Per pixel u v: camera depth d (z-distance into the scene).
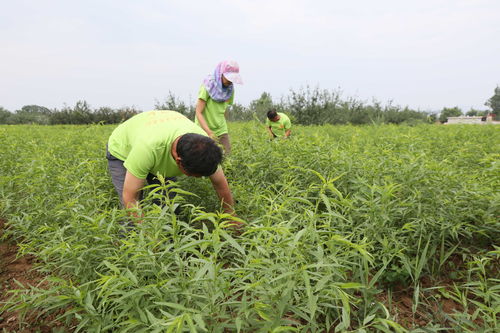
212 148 2.04
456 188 2.87
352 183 3.10
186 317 1.18
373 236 2.32
